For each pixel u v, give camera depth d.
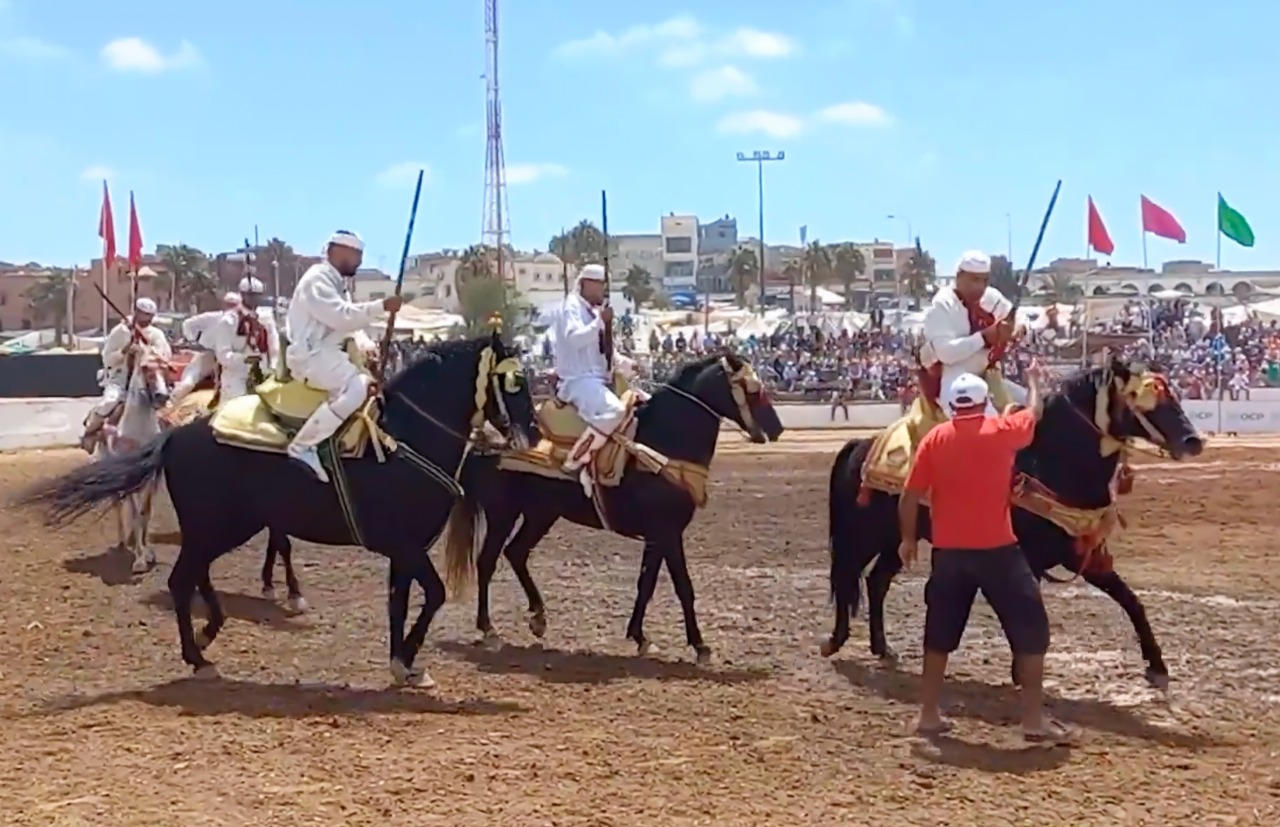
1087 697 9.91
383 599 13.96
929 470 8.78
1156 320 46.00
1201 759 8.36
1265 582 14.55
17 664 11.03
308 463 10.10
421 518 10.38
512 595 14.24
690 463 11.45
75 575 15.14
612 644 11.95
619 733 8.95
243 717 9.36
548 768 8.11
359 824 7.12
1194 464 26.45
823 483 24.88
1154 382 9.51
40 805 7.42
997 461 8.64
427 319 40.59
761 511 20.88
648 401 11.75
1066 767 8.19
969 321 10.65
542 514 12.11
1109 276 73.81
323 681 10.57
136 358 15.41
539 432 11.73
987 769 8.16
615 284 94.62
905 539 9.05
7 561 16.05
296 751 8.51
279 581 14.95
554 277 80.81
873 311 59.12
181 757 8.35
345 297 10.56
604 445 11.45
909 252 113.88
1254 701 9.80
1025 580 8.70
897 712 9.55
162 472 10.55
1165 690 10.03
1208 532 18.16
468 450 10.98
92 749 8.53
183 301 72.75
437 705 9.75
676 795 7.61
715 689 10.25
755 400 11.49
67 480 10.34
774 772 8.06
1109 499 9.87
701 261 122.31
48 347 58.84
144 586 14.49
